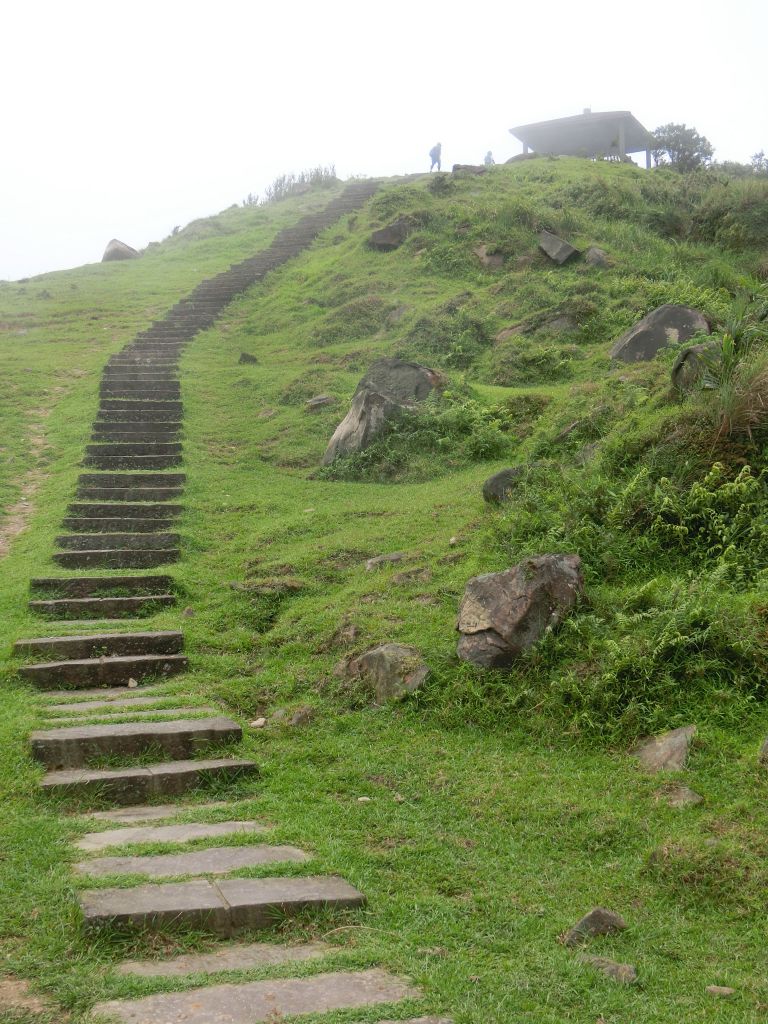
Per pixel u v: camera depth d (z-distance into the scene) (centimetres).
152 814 509
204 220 3334
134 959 356
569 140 4050
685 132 4038
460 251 1967
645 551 723
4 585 849
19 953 348
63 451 1241
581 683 589
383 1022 314
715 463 768
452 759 554
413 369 1319
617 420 981
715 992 344
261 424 1373
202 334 1897
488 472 1062
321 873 428
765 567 663
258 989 334
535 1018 325
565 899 420
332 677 670
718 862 423
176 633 744
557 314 1527
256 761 573
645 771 517
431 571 791
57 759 550
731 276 1702
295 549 932
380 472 1152
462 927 392
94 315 2075
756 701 548
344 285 1991
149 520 1013
